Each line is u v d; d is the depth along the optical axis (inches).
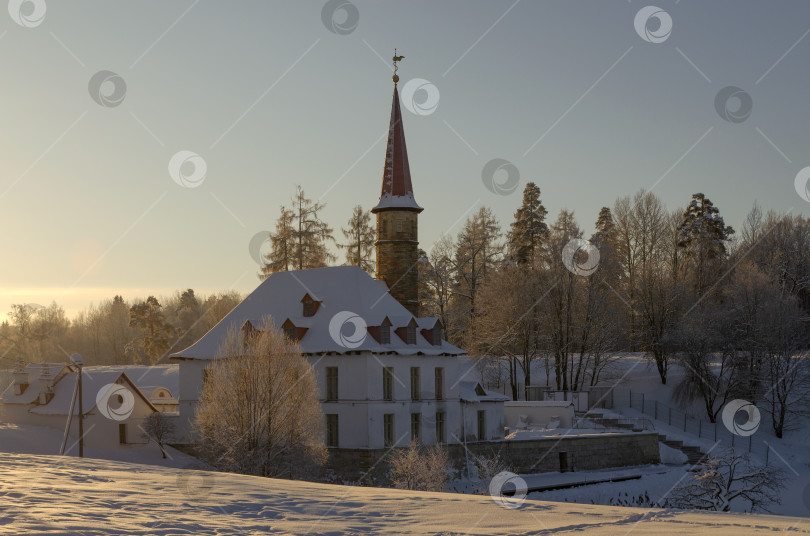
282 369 1740.9
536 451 2309.3
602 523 758.5
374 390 2078.0
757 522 808.9
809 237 3895.2
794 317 3100.4
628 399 3230.8
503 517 770.2
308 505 791.1
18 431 2170.3
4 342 4901.6
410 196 2576.3
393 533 663.8
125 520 622.8
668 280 3400.6
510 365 3218.5
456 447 2187.5
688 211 3821.4
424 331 2279.8
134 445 2308.1
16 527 555.5
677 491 1644.9
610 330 3203.7
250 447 1686.8
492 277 3289.9
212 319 4377.5
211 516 682.8
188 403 2293.3
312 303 2255.2
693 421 3046.3
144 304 4918.8
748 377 3029.0
